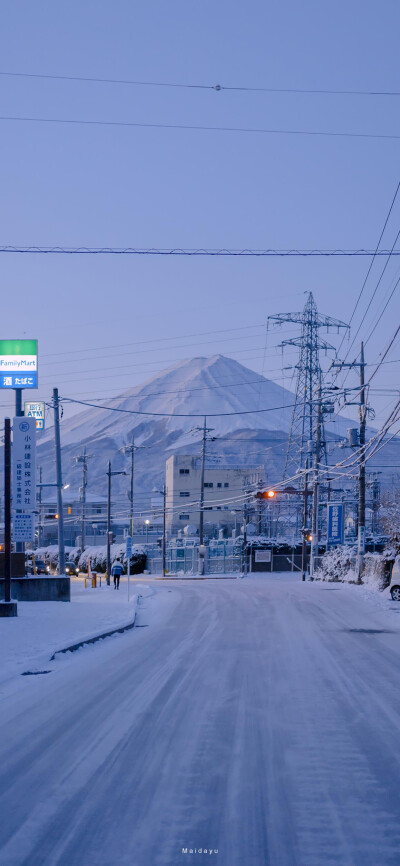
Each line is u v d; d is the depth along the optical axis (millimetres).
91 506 134750
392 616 27375
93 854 5500
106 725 9648
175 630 22969
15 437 34719
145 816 6281
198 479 141000
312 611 29859
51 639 18953
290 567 81000
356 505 80188
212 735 9102
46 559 95312
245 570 80062
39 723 9773
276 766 7766
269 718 10047
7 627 22219
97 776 7406
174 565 87062
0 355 38312
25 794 6859
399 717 10109
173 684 12734
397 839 5801
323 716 10172
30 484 34750
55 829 5992
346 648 17734
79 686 12656
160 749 8438
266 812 6387
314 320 81562
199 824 6105
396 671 14078
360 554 51375
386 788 7043
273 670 14234
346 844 5699
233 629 22781
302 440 74125
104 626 22594
